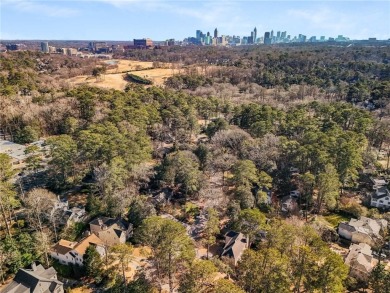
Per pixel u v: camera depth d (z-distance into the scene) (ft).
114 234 200.64
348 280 169.68
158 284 166.30
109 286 169.17
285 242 168.14
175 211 238.48
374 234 220.43
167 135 358.84
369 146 346.13
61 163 252.62
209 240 198.18
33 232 199.62
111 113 334.03
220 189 260.83
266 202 250.16
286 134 346.33
